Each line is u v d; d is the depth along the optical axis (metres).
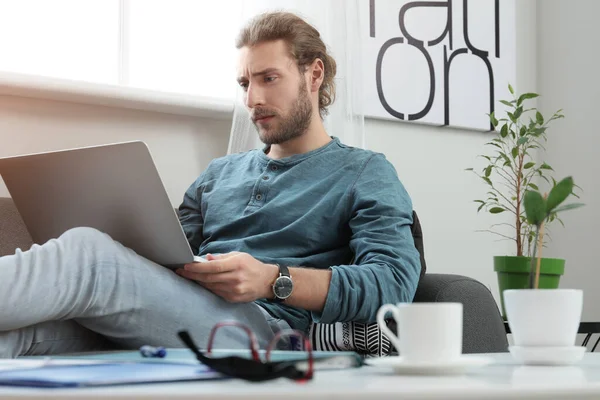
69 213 1.47
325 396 0.53
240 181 1.84
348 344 1.55
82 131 2.08
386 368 0.84
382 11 2.65
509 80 2.90
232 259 1.37
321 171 1.77
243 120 2.18
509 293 0.91
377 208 1.66
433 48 2.74
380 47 2.63
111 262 1.25
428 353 0.76
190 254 1.33
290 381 0.64
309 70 1.85
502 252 2.88
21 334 1.20
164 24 2.36
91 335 1.33
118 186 1.34
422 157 2.72
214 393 0.53
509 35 2.91
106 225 1.41
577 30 2.93
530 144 2.97
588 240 2.85
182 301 1.33
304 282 1.47
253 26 1.83
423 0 2.73
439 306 0.76
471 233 2.81
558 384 0.62
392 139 2.67
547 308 0.88
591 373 0.77
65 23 2.22
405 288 1.55
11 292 1.10
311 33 1.88
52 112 2.04
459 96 2.78
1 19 2.14
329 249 1.71
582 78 2.90
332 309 1.49
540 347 0.88
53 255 1.17
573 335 0.90
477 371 0.80
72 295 1.18
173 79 2.37
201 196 1.90
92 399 0.51
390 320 1.55
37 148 2.02
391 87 2.64
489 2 2.87
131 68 2.30
